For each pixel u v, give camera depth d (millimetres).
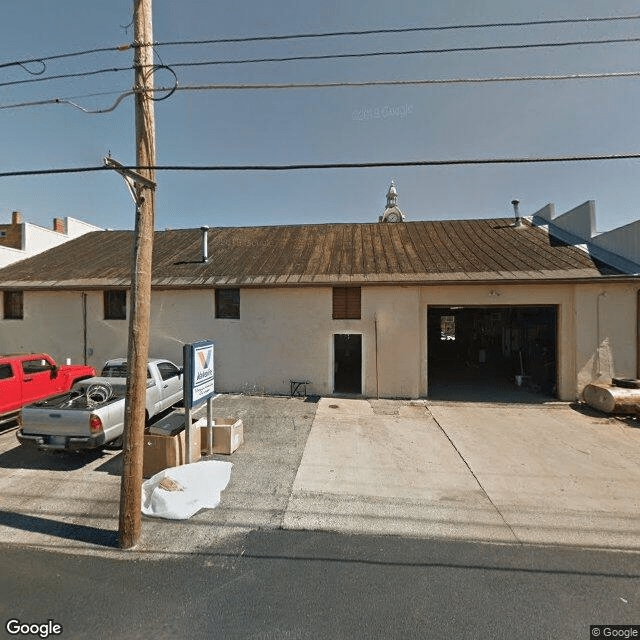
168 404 7715
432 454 5773
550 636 2434
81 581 2951
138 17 3652
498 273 9477
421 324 9695
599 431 6922
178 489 4223
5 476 4949
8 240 21906
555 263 9914
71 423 5152
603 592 2834
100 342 10922
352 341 12539
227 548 3402
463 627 2498
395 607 2672
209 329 10344
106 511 4070
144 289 3602
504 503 4254
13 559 3242
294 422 7441
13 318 11398
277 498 4352
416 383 9539
